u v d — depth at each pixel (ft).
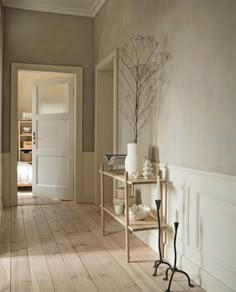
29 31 16.42
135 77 11.68
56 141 18.19
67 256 9.53
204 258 7.61
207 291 7.40
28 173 21.65
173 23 9.00
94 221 13.57
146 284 7.75
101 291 7.38
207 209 7.52
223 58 6.90
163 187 9.51
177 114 8.81
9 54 16.12
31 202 17.47
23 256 9.51
